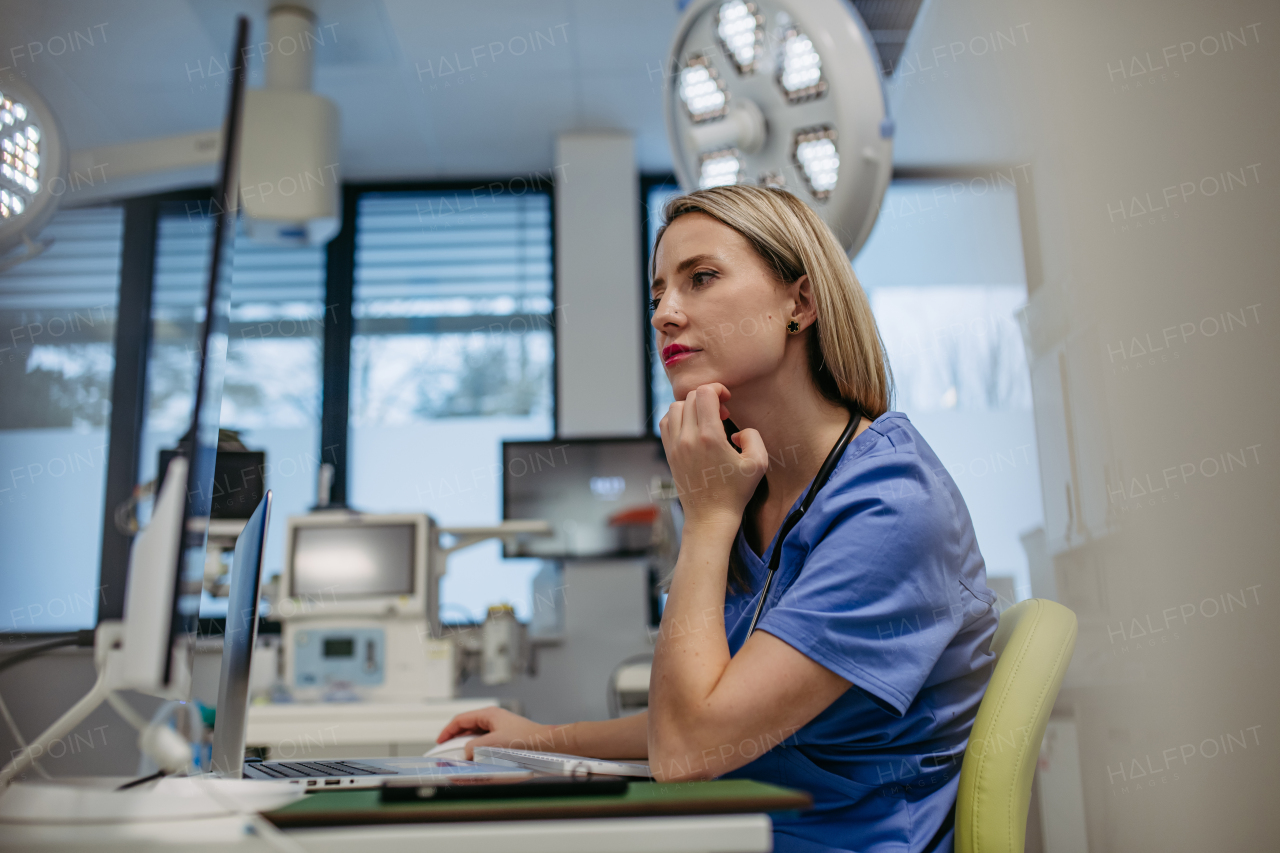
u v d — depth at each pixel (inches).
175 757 23.7
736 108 78.0
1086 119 70.9
